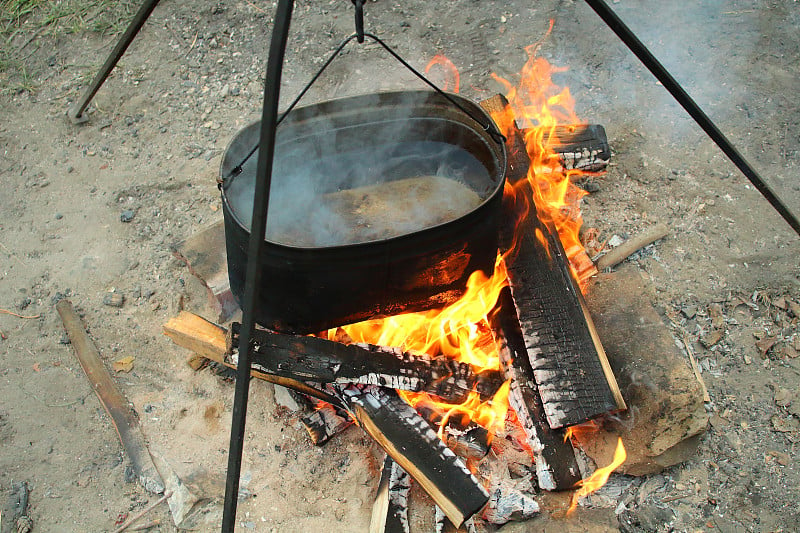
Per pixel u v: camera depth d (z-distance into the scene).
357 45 3.74
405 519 2.07
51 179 3.23
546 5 3.91
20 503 2.20
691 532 2.06
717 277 2.70
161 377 2.52
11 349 2.61
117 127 3.45
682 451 2.12
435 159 2.37
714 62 3.55
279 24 1.33
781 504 2.11
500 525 2.07
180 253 2.66
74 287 2.81
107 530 2.15
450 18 3.88
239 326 2.12
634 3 3.91
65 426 2.40
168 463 2.28
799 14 3.73
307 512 2.16
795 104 3.32
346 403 2.16
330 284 1.92
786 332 2.52
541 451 2.11
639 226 2.88
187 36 3.83
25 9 3.95
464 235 1.94
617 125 3.30
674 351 2.20
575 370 2.14
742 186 3.01
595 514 2.09
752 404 2.34
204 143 3.36
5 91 3.62
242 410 1.66
